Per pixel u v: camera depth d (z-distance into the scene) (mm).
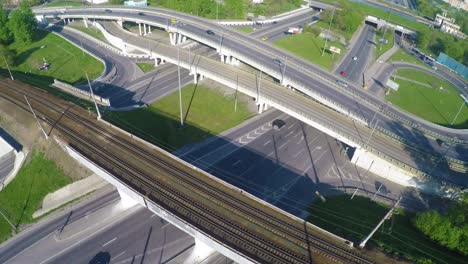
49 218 71312
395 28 176500
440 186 78875
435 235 64062
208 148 90188
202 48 149500
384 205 76438
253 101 112375
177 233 68250
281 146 93188
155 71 127438
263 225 58000
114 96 109875
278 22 169250
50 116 86562
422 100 119375
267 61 121500
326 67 130375
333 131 88188
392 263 55531
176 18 153625
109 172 64875
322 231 58750
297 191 78562
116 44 140375
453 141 95188
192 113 104000
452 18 193125
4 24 139125
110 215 71625
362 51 151375
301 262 52688
